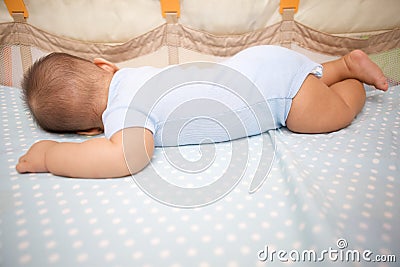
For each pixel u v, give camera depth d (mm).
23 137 933
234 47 1232
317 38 1202
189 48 1240
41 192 691
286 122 906
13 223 607
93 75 884
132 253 543
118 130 764
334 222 564
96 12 1194
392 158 744
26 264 528
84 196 677
